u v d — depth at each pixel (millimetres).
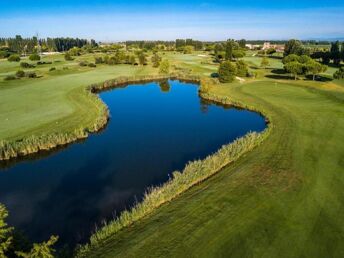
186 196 23250
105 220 22203
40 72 93188
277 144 33375
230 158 29625
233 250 16969
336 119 42156
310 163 28094
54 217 22719
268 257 16422
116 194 25938
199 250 17031
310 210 20672
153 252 17016
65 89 67000
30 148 34656
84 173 30172
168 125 47156
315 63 76500
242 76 88875
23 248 12844
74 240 20062
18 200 25266
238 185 24516
